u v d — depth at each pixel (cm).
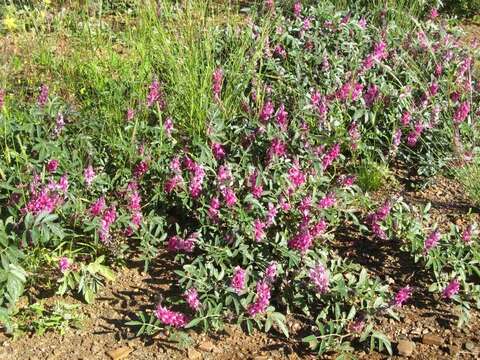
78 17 167
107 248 105
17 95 130
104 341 93
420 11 175
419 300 104
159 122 116
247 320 95
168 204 112
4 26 161
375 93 134
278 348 94
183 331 95
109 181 110
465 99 144
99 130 117
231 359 92
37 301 98
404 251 112
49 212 95
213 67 133
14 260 92
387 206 109
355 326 94
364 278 100
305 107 125
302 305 98
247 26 147
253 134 117
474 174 127
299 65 139
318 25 151
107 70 138
